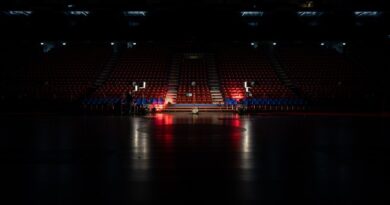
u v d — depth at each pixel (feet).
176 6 71.05
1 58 69.31
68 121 35.94
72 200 8.32
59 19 73.97
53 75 64.44
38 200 8.30
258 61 71.36
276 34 76.64
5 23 72.33
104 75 66.54
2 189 9.21
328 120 37.63
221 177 10.54
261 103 55.72
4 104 53.57
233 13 74.23
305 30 76.07
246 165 12.26
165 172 11.21
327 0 71.56
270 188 9.36
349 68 67.87
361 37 74.84
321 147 16.43
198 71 67.51
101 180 10.18
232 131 24.59
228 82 63.26
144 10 70.90
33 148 16.16
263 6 71.15
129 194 8.80
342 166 11.99
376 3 69.21
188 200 8.35
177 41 77.61
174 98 59.77
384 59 70.59
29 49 73.67
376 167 11.80
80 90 58.90
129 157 13.83
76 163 12.57
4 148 16.07
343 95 58.13
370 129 25.91
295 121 36.04
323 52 74.59
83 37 76.18
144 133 23.11
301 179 10.27
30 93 57.62
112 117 44.11
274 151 15.29
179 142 18.43
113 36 76.74
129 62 70.64
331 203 8.12
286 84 64.13
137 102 55.62
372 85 61.41
